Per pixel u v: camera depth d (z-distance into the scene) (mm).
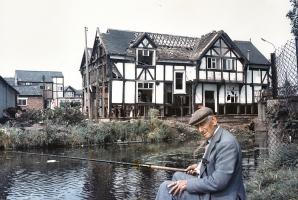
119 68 36750
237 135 32062
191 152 21219
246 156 17500
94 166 16031
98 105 39469
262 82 42875
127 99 36844
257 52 44562
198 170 4176
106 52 36031
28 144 24203
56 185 12156
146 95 38188
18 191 11367
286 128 9703
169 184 3725
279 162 8656
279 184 6473
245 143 24406
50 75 81188
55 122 29391
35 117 32469
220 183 3494
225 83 40625
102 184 12203
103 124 29141
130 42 37969
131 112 36906
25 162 17469
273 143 10039
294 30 12398
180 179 3916
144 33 37344
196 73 39281
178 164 16578
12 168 15664
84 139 26391
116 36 38406
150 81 37781
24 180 13016
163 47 40219
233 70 41188
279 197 5887
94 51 40938
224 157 3539
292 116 9312
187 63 39312
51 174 14148
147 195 10594
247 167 13891
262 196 6168
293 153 8594
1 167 15977
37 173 14398
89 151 22562
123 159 18562
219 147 3592
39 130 25672
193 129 32156
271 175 7492
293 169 7781
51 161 17750
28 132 25000
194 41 42625
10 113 39250
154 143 27953
